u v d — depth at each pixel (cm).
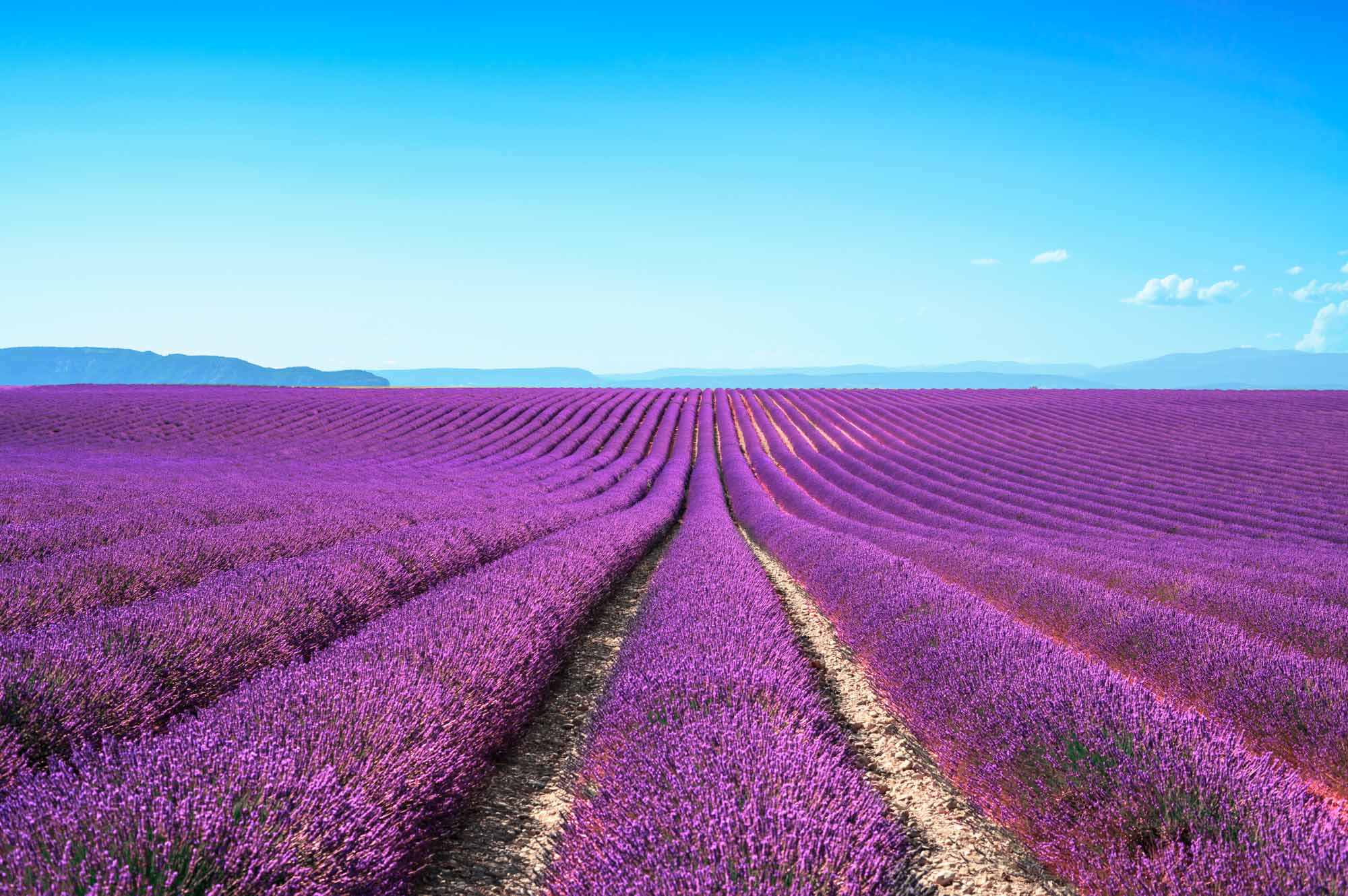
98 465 2300
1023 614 770
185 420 3719
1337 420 4150
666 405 5759
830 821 246
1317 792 400
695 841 231
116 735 337
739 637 493
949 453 3428
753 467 3472
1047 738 318
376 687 341
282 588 548
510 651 459
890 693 499
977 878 300
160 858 206
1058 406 5091
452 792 325
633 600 897
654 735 336
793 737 325
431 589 668
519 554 801
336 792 254
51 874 194
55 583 547
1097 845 279
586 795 323
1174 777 282
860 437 4134
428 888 289
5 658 349
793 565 1093
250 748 267
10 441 3098
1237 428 3912
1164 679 541
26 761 290
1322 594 841
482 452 3331
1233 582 923
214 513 1077
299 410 4219
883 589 676
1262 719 437
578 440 3766
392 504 1392
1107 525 1892
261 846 217
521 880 296
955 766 373
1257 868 232
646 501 2106
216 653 426
